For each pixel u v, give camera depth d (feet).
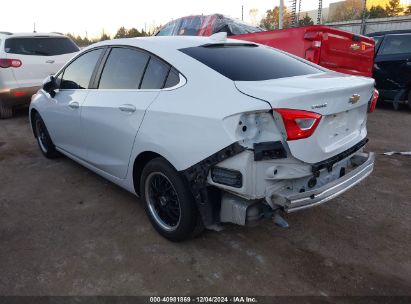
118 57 11.81
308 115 7.98
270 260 9.58
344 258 9.73
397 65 28.40
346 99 8.96
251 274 9.04
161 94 9.85
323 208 12.46
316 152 8.44
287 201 8.09
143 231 10.91
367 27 56.54
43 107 15.56
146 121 9.91
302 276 9.00
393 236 10.81
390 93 29.53
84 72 13.28
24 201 12.93
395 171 15.93
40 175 15.34
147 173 10.25
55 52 26.20
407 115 27.86
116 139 11.17
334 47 21.04
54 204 12.69
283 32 21.65
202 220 9.39
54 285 8.64
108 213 12.01
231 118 8.00
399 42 28.55
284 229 11.07
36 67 25.04
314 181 8.99
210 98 8.68
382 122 25.55
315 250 10.06
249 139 7.92
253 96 8.07
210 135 8.34
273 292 8.45
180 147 8.93
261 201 8.55
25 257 9.68
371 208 12.51
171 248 10.04
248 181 8.00
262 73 9.52
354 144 10.05
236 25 29.78
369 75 25.07
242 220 8.54
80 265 9.35
